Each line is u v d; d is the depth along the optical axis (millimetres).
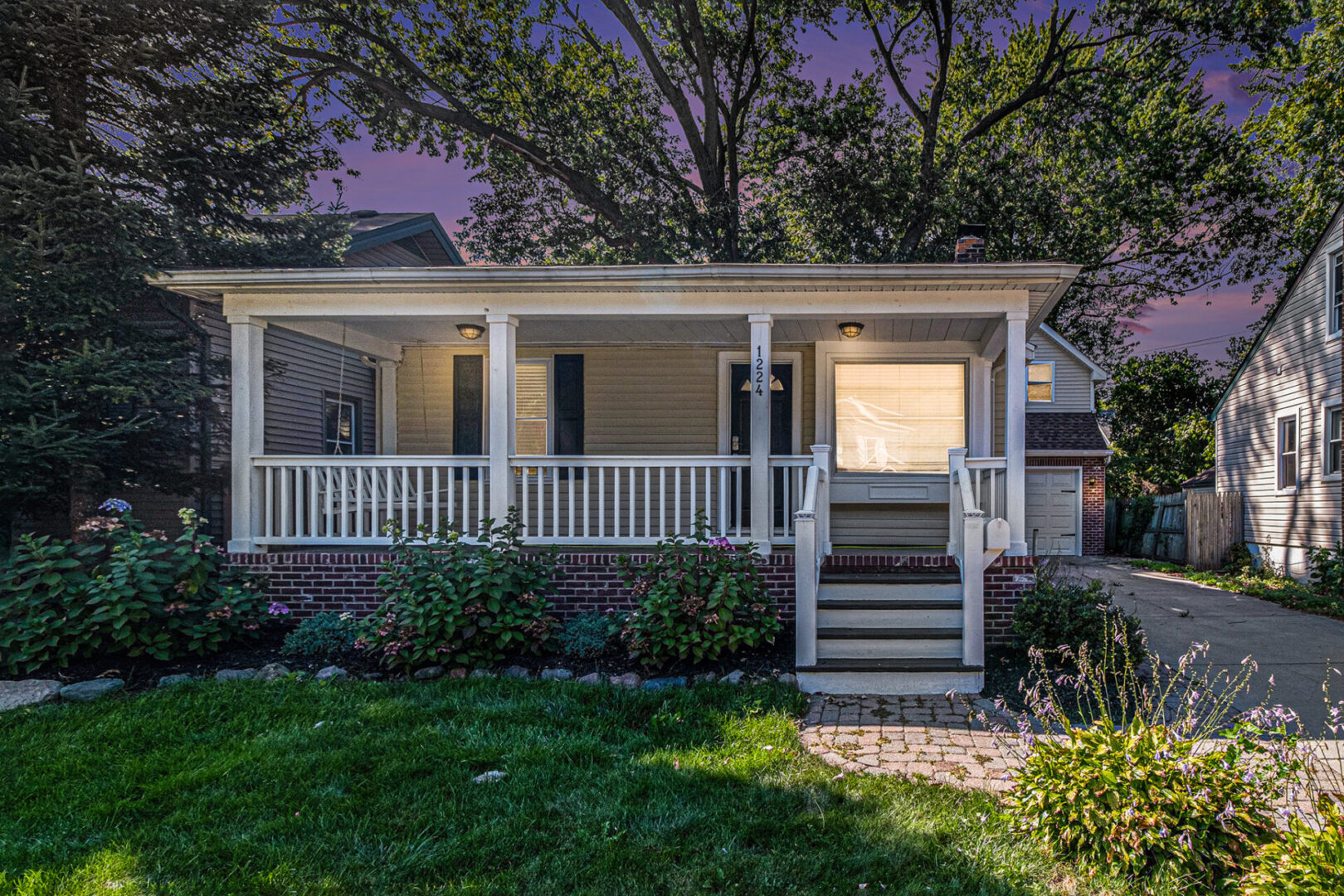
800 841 3232
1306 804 3537
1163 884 2812
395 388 9734
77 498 8086
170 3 8469
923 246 15938
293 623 6934
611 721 4691
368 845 3203
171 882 2922
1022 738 3645
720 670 5680
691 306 6887
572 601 6863
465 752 4141
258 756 4090
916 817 3428
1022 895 2840
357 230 12289
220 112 8938
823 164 15383
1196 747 3570
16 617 5688
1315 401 12602
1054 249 18766
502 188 17297
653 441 9258
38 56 7836
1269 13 16234
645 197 16125
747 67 17281
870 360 8664
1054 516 17484
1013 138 19078
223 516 9875
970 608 5586
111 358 7395
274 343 9570
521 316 7059
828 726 4773
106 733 4430
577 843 3207
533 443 9391
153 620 5852
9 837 3266
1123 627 5684
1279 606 9734
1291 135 18062
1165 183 19312
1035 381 18047
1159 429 27438
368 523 9492
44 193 7332
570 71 17266
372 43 16031
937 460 8609
